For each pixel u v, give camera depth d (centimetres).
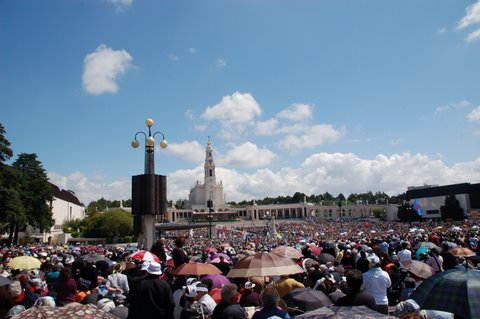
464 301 538
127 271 1127
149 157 2219
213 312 663
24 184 6462
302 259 1409
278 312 591
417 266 1086
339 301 669
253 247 2605
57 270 1288
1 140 5481
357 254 1495
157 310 685
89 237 8550
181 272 980
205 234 8975
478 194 10381
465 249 1434
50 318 362
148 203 2097
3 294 772
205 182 17575
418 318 484
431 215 11531
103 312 392
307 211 18038
